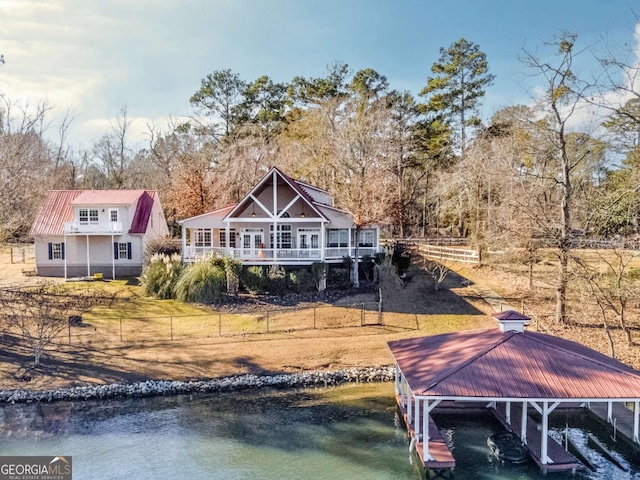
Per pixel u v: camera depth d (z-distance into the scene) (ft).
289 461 46.39
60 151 194.29
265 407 59.41
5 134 118.83
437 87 165.68
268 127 177.68
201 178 155.53
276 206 104.63
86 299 96.43
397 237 156.87
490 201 128.67
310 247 111.45
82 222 116.67
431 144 162.50
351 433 52.34
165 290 97.86
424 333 80.48
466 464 45.29
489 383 43.27
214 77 175.63
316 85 165.07
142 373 67.46
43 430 53.06
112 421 55.42
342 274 105.09
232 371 68.90
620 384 43.09
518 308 89.20
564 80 78.28
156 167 209.77
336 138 139.54
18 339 77.20
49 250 119.03
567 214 80.89
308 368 70.33
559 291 80.94
